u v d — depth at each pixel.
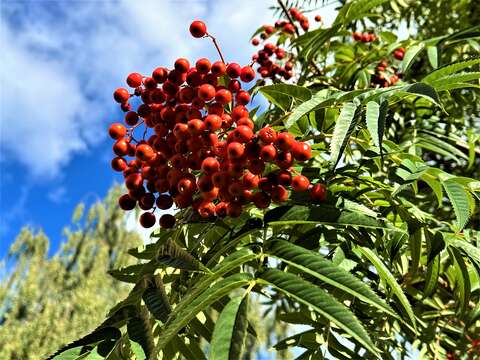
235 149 0.16
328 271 0.12
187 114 0.20
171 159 0.19
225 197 0.18
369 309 0.24
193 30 0.21
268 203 0.18
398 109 0.37
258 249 0.15
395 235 0.21
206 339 0.20
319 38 0.30
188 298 0.13
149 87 0.21
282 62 0.35
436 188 0.20
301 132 0.23
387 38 0.37
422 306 0.30
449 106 0.40
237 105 0.21
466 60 0.20
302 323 0.23
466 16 0.48
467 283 0.20
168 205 0.21
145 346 0.13
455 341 0.29
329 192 0.18
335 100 0.18
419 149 0.33
